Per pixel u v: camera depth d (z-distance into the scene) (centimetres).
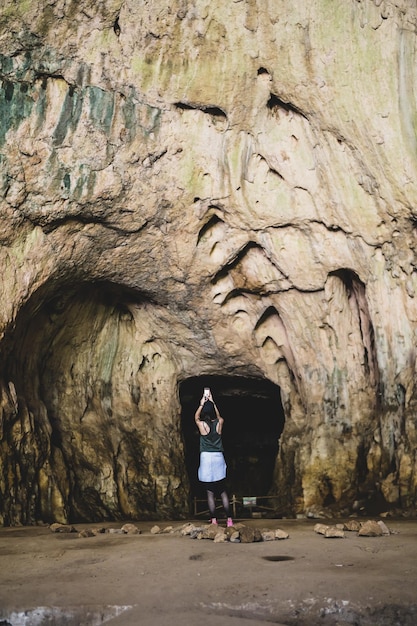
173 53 923
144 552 651
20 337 1144
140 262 1191
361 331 1227
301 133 1009
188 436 1733
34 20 856
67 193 1001
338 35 869
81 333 1329
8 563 625
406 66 873
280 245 1158
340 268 1155
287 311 1267
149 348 1432
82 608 463
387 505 1092
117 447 1357
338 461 1227
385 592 467
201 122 1009
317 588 481
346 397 1255
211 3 867
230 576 526
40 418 1184
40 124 936
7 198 962
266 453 1822
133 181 1039
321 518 1090
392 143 928
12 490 1052
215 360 1423
